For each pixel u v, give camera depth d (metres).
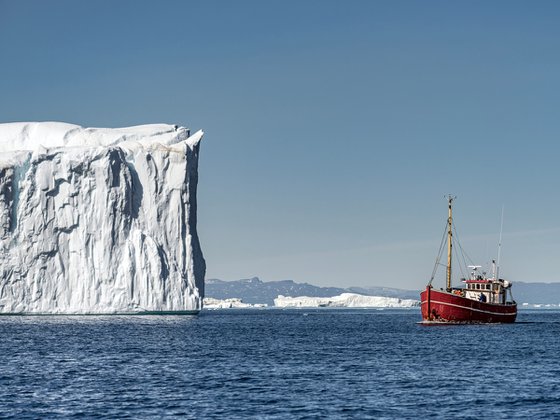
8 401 69.44
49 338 136.25
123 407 66.75
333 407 66.81
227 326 192.50
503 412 65.06
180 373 87.19
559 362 98.81
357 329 182.62
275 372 88.38
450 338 142.25
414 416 63.41
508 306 188.88
